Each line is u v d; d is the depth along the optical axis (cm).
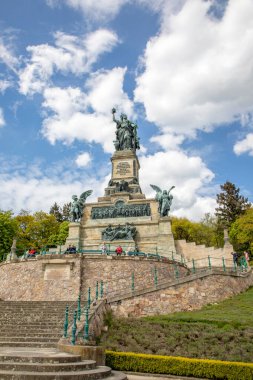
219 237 7356
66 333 1523
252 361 1484
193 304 2467
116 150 5844
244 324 1866
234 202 7838
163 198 4662
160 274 3050
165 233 4428
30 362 1127
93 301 2141
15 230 5888
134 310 2267
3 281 3197
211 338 1725
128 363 1456
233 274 2878
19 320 1981
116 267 2947
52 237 6656
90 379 1070
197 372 1360
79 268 2894
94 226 4731
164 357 1437
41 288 2894
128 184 5288
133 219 4672
